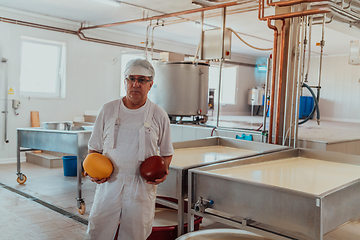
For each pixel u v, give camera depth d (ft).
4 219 11.00
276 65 12.91
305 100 38.50
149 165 5.75
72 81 23.75
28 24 20.98
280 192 5.31
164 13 21.04
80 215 11.58
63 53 23.25
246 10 17.61
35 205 12.52
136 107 6.04
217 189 6.23
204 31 16.14
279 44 12.56
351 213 5.81
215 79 39.17
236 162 7.74
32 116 21.65
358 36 21.15
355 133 17.61
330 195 5.08
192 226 7.17
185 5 19.24
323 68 39.52
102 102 25.66
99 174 5.75
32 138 14.19
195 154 9.89
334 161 9.11
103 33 25.43
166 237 7.61
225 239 6.90
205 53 16.11
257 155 8.73
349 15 12.55
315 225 4.90
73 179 16.75
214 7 15.70
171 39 30.53
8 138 20.86
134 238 5.99
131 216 5.91
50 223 10.78
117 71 26.48
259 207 5.60
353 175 7.29
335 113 38.65
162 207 9.37
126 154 5.93
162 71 18.63
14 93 20.98
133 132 5.95
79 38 23.86
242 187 5.81
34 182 15.90
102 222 5.99
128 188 5.91
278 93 12.53
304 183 6.38
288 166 8.20
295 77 12.23
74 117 24.06
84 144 11.94
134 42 27.81
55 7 20.22
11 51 20.63
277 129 12.62
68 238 9.66
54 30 22.29
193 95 18.65
